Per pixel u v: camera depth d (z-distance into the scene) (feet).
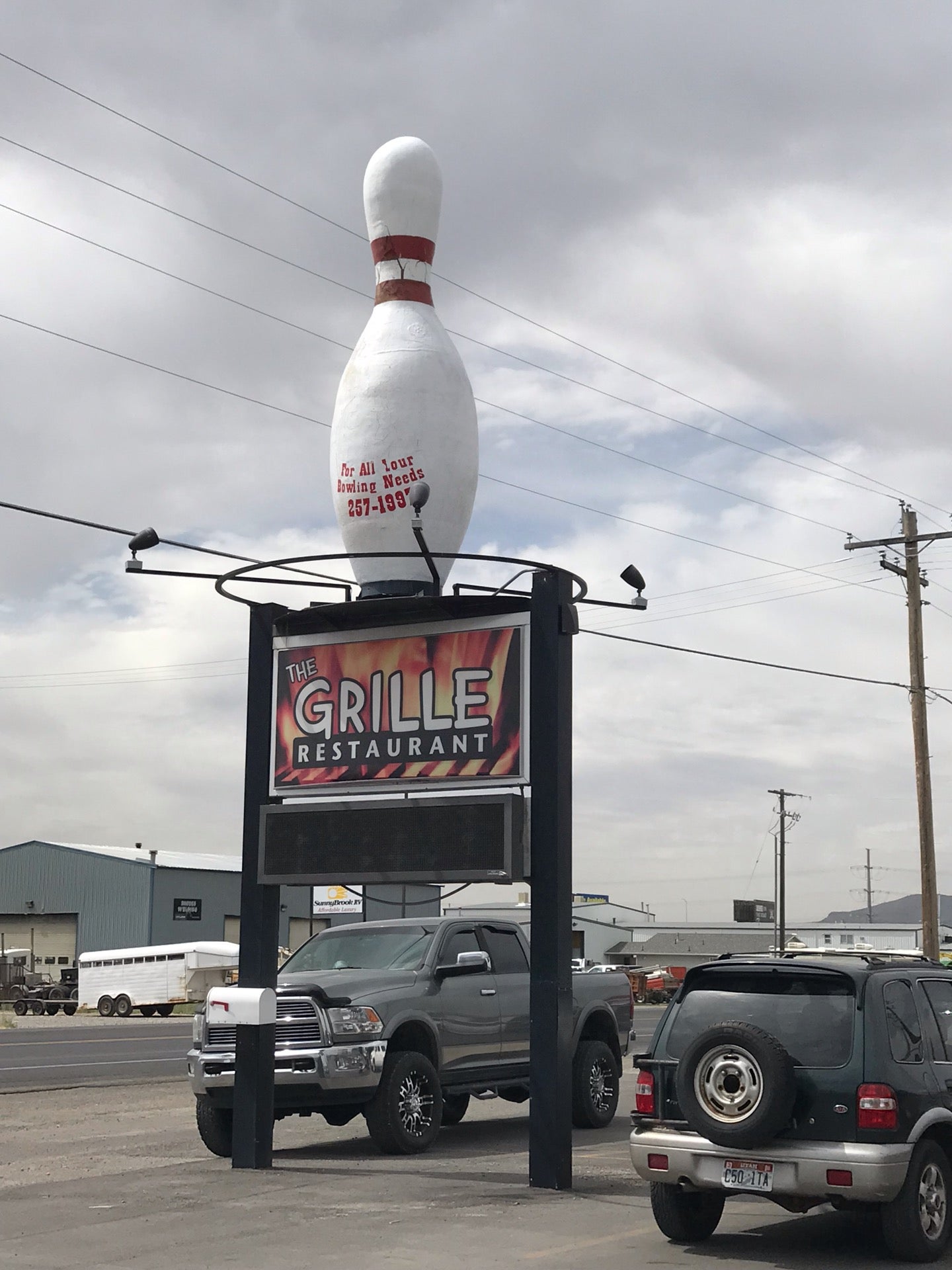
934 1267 26.66
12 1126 49.85
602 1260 26.78
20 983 178.81
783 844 244.01
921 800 106.93
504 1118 52.80
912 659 108.88
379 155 45.24
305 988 40.45
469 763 36.52
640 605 37.99
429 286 45.16
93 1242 28.43
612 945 297.53
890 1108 26.08
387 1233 29.09
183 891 205.46
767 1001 27.91
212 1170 38.09
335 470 43.37
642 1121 28.53
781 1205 28.89
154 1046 97.14
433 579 38.32
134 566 38.14
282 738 39.52
